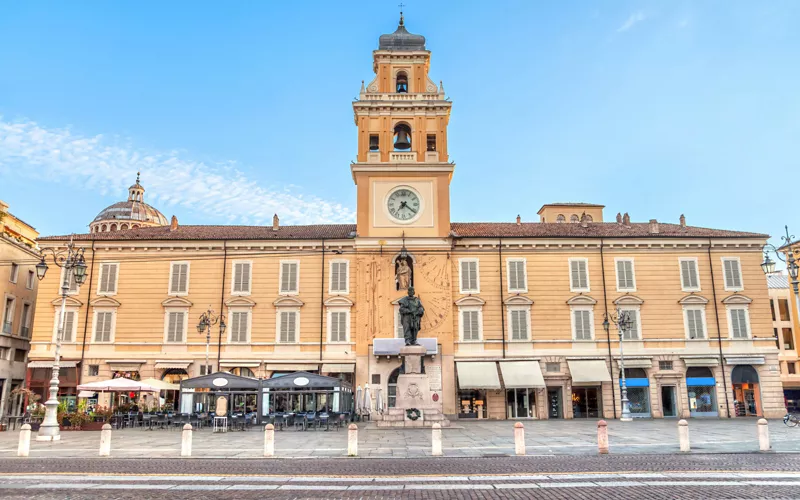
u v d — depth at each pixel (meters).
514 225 59.31
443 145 56.84
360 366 51.66
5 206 60.81
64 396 51.91
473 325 53.09
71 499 16.19
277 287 53.78
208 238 54.38
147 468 22.08
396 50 59.19
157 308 53.44
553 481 18.56
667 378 52.41
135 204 88.38
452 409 50.91
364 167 55.28
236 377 42.81
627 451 26.19
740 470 20.39
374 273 53.44
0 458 25.25
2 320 55.09
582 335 53.16
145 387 42.81
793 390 71.44
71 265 36.53
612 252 54.81
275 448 28.45
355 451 25.41
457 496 16.33
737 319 53.66
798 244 59.34
